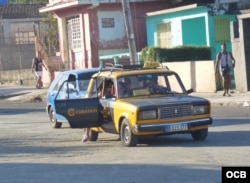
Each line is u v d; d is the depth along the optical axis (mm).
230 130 22984
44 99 47719
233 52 37906
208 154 17547
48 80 58531
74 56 57500
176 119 19672
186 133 20328
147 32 51844
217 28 45125
